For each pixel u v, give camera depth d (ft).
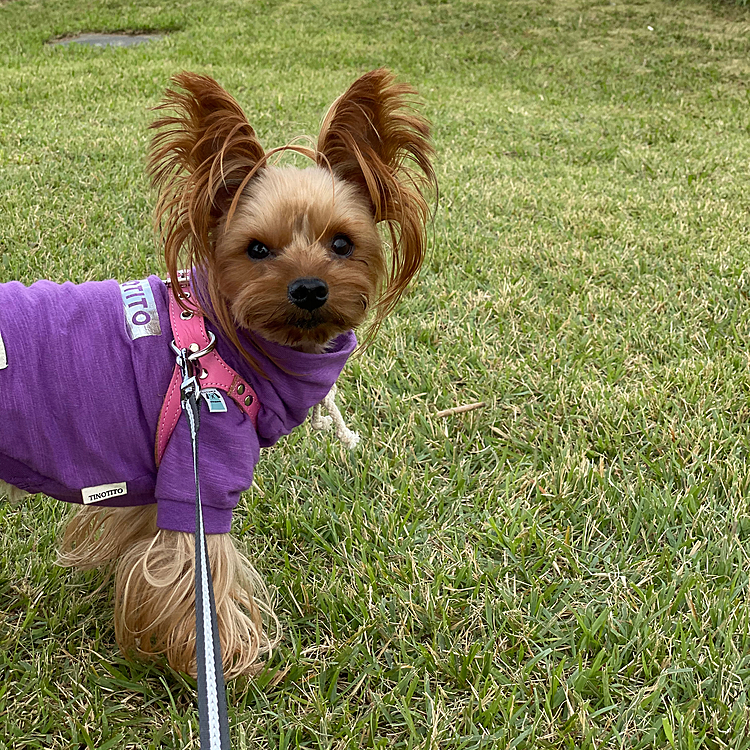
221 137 1.97
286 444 2.71
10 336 1.85
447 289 3.58
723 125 6.68
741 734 1.98
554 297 3.52
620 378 3.00
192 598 2.02
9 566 2.34
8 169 4.71
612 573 2.33
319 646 2.19
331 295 1.93
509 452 2.72
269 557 2.39
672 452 2.65
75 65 8.43
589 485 2.56
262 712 2.06
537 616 2.24
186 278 1.98
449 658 2.13
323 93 7.19
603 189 5.00
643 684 2.10
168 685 2.14
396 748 2.01
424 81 8.13
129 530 2.27
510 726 2.02
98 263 3.57
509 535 2.42
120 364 1.89
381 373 2.99
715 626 2.20
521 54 9.24
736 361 3.04
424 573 2.33
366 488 2.60
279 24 10.91
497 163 5.44
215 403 1.91
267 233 1.92
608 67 8.60
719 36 9.45
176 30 10.97
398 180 2.07
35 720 2.03
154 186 2.01
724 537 2.38
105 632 2.24
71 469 1.89
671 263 3.88
